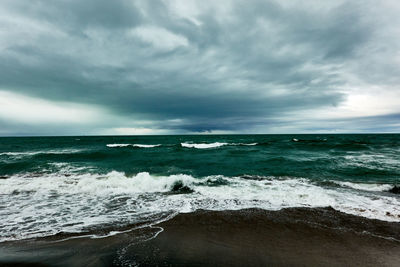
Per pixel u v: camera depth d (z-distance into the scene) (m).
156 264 3.23
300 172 10.63
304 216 5.26
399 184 8.23
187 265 3.21
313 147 23.94
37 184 8.17
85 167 11.87
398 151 19.59
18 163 12.52
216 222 4.92
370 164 12.49
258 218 5.14
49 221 4.95
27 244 3.88
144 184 8.08
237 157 15.84
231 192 7.31
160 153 18.48
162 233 4.36
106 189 7.63
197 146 26.86
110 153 18.11
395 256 3.52
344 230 4.49
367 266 3.24
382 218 5.11
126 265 3.19
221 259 3.39
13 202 6.29
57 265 3.17
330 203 6.16
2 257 3.40
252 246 3.83
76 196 6.90
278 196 6.84
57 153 17.41
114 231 4.45
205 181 8.85
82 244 3.88
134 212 5.54
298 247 3.80
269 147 24.52
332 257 3.48
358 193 7.15
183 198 6.70
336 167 11.67
